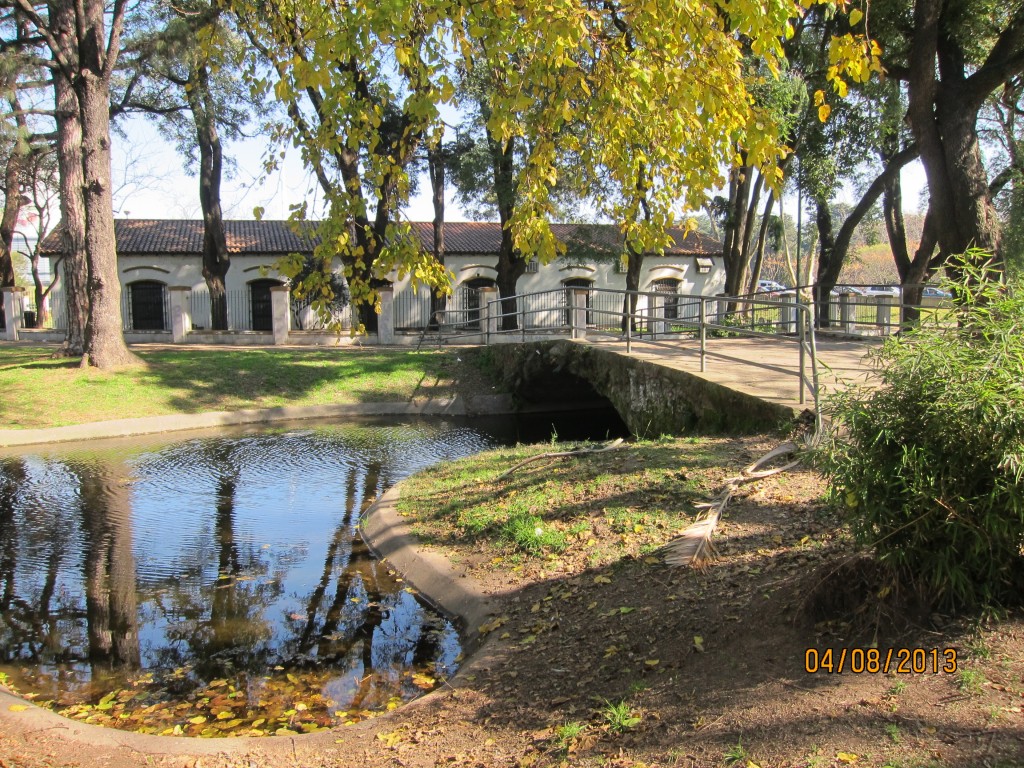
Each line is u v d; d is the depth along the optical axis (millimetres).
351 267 5102
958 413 3881
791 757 3455
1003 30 17578
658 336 18359
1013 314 4039
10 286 30797
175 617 7004
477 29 4504
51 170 35562
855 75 4762
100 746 4629
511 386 20016
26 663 6137
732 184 26094
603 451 9398
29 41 21922
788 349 14734
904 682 3799
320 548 8797
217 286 29969
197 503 10977
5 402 17047
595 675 4793
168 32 19125
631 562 6258
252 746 4605
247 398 19234
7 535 9531
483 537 7609
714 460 8125
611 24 5418
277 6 5227
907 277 22188
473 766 4082
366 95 5250
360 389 20281
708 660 4543
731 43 4598
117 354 19562
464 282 35938
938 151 15805
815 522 6070
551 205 5082
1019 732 3273
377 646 6242
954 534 3990
